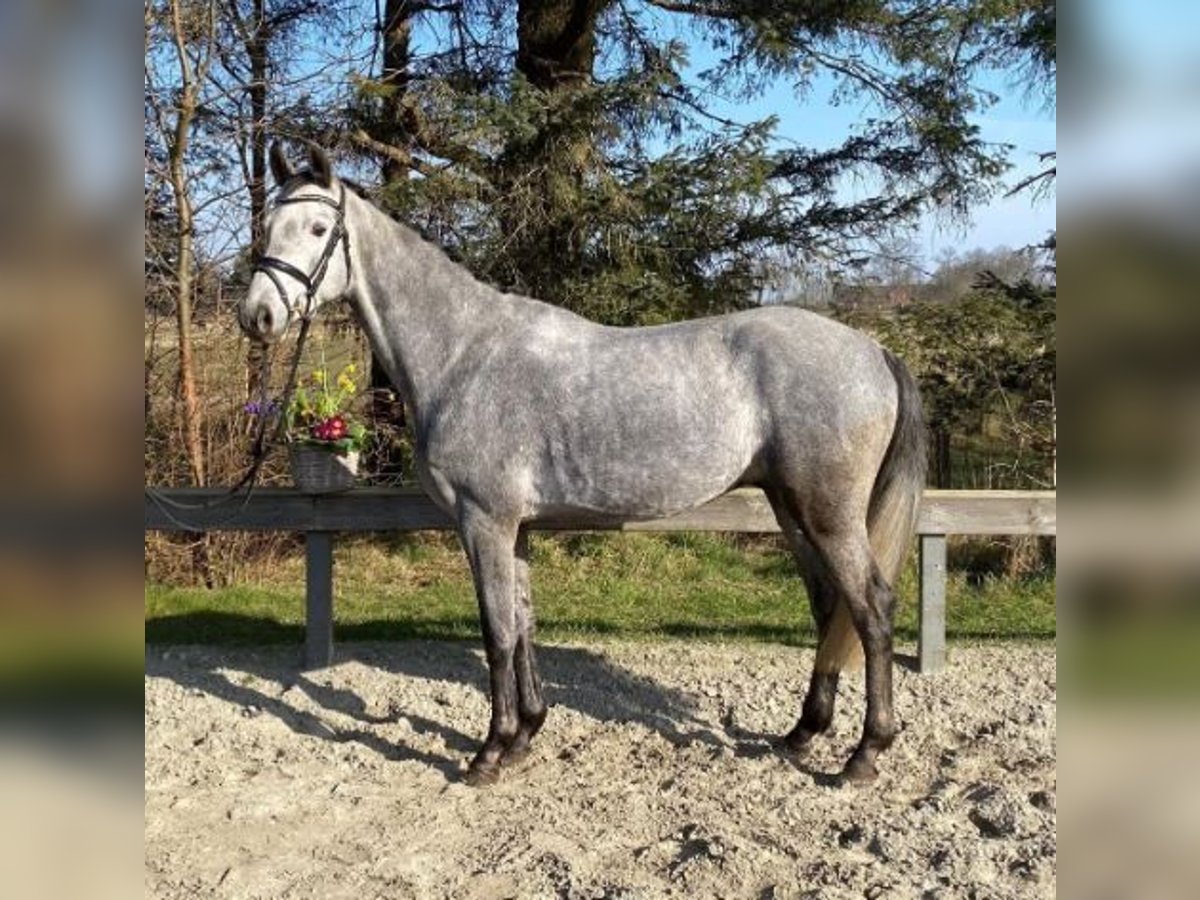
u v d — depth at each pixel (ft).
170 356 24.12
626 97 23.65
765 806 10.85
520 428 11.06
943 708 13.85
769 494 12.03
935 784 11.39
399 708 14.07
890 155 26.89
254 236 24.76
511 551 11.34
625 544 25.44
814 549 11.07
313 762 12.26
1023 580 23.03
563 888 9.12
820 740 12.70
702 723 13.52
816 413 10.61
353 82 24.29
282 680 15.12
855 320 26.86
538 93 23.49
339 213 11.28
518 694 12.27
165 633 18.16
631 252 24.72
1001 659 16.05
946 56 25.68
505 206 24.13
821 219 26.84
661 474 10.87
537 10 26.66
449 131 24.11
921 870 9.28
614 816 10.71
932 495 15.07
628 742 12.88
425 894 9.07
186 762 12.19
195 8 23.67
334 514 15.28
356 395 21.95
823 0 24.94
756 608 20.84
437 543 26.66
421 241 11.66
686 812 10.76
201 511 15.15
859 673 14.92
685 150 24.30
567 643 17.16
